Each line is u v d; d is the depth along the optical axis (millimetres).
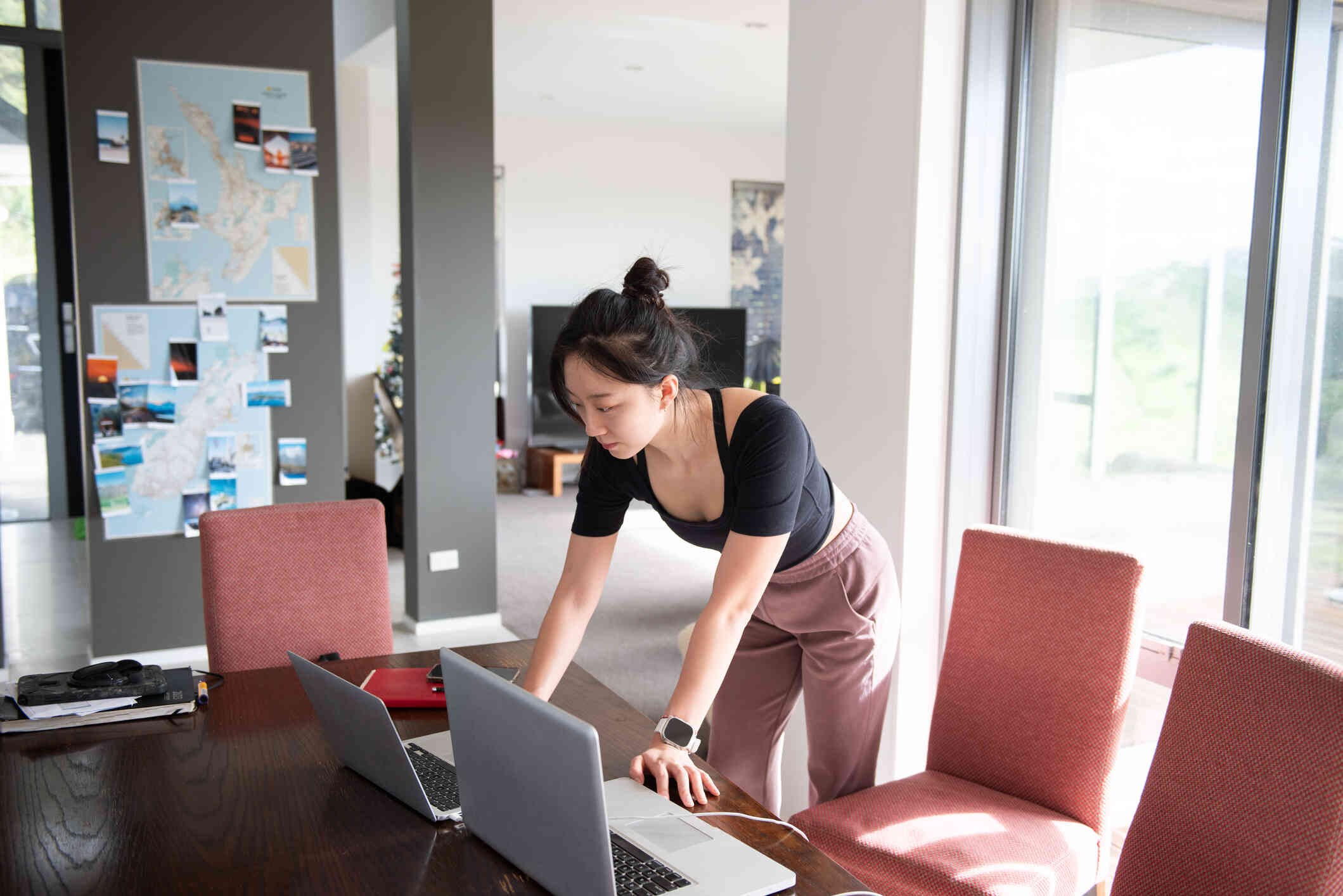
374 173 7750
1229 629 1432
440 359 4609
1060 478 2482
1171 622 2256
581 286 9125
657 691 3846
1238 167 2035
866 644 2062
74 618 4828
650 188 9266
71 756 1561
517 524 7199
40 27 6406
